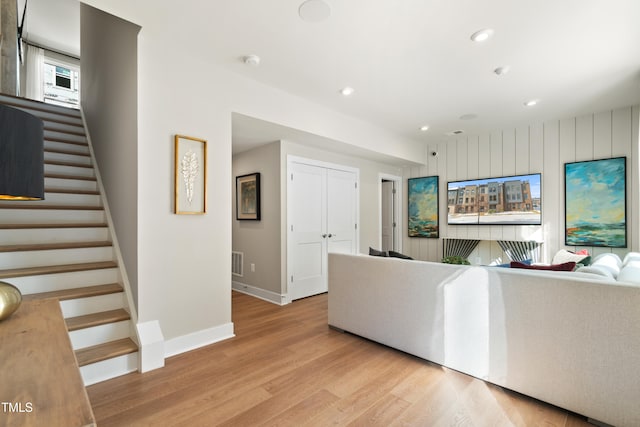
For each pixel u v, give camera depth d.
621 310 1.60
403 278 2.48
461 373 2.19
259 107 3.12
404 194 5.96
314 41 2.42
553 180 4.26
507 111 3.90
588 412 1.69
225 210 2.85
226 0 1.96
